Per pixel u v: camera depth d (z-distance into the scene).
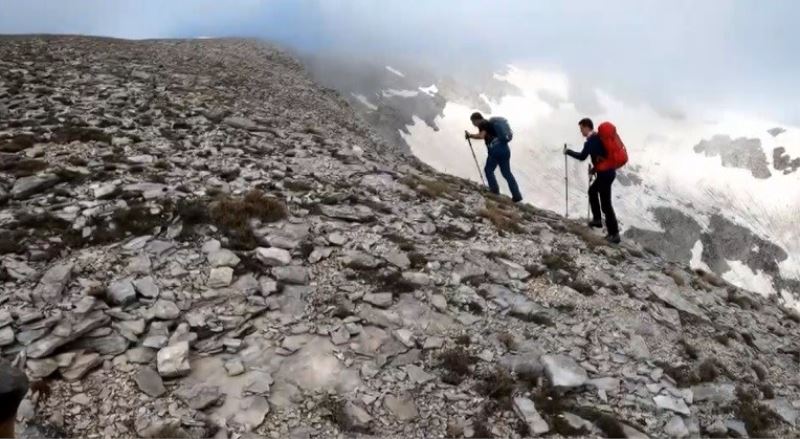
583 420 8.53
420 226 14.12
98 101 21.67
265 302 9.80
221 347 8.70
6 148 14.57
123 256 10.34
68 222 11.08
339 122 36.72
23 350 7.79
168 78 30.70
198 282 10.02
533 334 10.52
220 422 7.43
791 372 12.21
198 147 17.55
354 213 13.90
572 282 12.81
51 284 9.11
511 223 15.94
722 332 12.70
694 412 9.53
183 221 11.65
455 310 10.72
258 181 14.91
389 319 9.97
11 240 10.16
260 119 23.89
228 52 57.97
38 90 21.81
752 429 9.58
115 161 14.78
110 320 8.70
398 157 28.20
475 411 8.39
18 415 6.93
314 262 11.27
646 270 15.36
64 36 50.59
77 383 7.64
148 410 7.46
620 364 10.19
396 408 8.17
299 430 7.59
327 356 8.88
